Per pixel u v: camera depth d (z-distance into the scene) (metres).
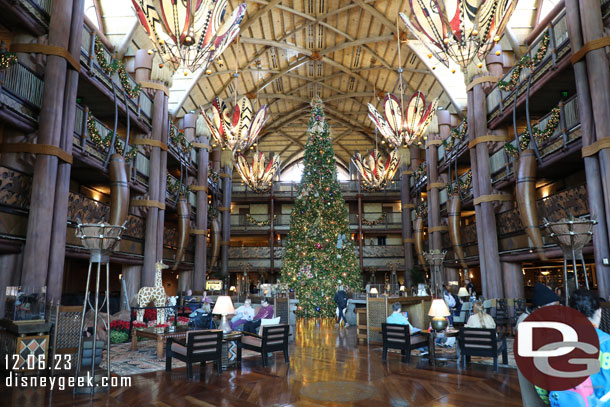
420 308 11.52
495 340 7.18
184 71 9.75
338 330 13.87
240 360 8.00
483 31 9.00
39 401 5.42
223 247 28.73
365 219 33.06
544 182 17.19
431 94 24.91
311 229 19.59
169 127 18.47
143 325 11.39
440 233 22.22
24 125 9.29
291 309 11.62
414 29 10.43
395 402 5.37
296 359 8.41
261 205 35.66
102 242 6.09
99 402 5.39
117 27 16.47
